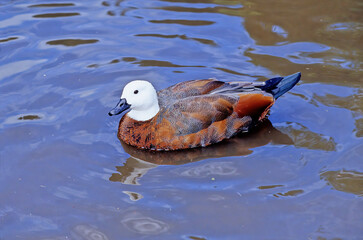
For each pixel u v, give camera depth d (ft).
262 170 28.04
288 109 33.22
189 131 29.40
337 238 23.43
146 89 29.81
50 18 42.55
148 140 29.78
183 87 31.24
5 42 39.27
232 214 24.85
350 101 33.37
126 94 29.84
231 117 30.32
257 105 30.89
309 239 23.35
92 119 32.27
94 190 26.50
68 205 25.46
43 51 38.55
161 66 37.29
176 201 25.76
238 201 25.70
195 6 44.34
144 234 23.73
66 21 42.27
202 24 41.83
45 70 36.50
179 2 45.03
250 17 42.63
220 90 30.99
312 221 24.36
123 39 40.19
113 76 36.32
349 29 40.88
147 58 38.14
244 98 30.71
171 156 29.50
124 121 30.76
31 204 25.50
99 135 30.96
